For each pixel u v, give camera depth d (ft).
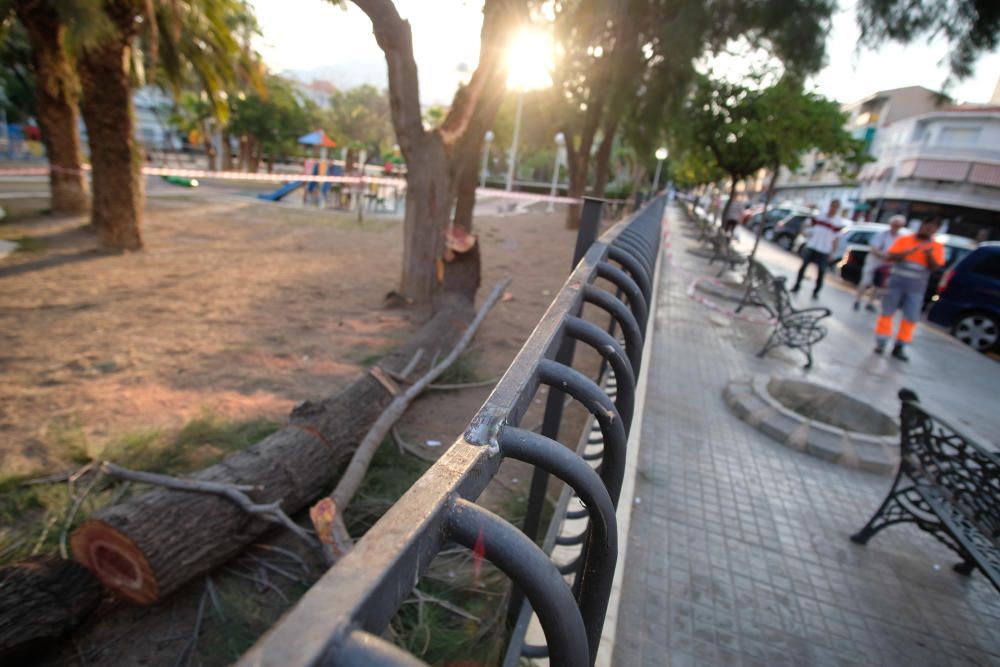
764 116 42.65
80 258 28.02
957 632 8.68
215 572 8.37
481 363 17.93
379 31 19.38
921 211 114.62
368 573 1.45
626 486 11.44
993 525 8.05
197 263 29.60
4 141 106.42
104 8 26.25
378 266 32.55
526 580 1.94
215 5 36.06
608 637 7.69
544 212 91.45
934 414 9.25
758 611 8.64
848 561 10.10
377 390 12.62
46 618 6.77
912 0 22.06
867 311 34.14
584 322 3.93
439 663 7.07
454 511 1.97
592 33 40.24
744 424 15.31
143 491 9.71
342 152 144.25
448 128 22.06
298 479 9.52
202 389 14.32
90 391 13.65
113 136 29.43
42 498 9.34
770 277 23.61
